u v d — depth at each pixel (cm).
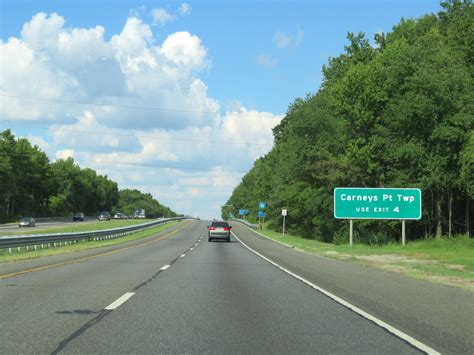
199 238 5534
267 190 10725
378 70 4594
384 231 4878
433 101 4006
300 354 650
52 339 715
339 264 2273
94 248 3300
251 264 2197
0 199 10581
